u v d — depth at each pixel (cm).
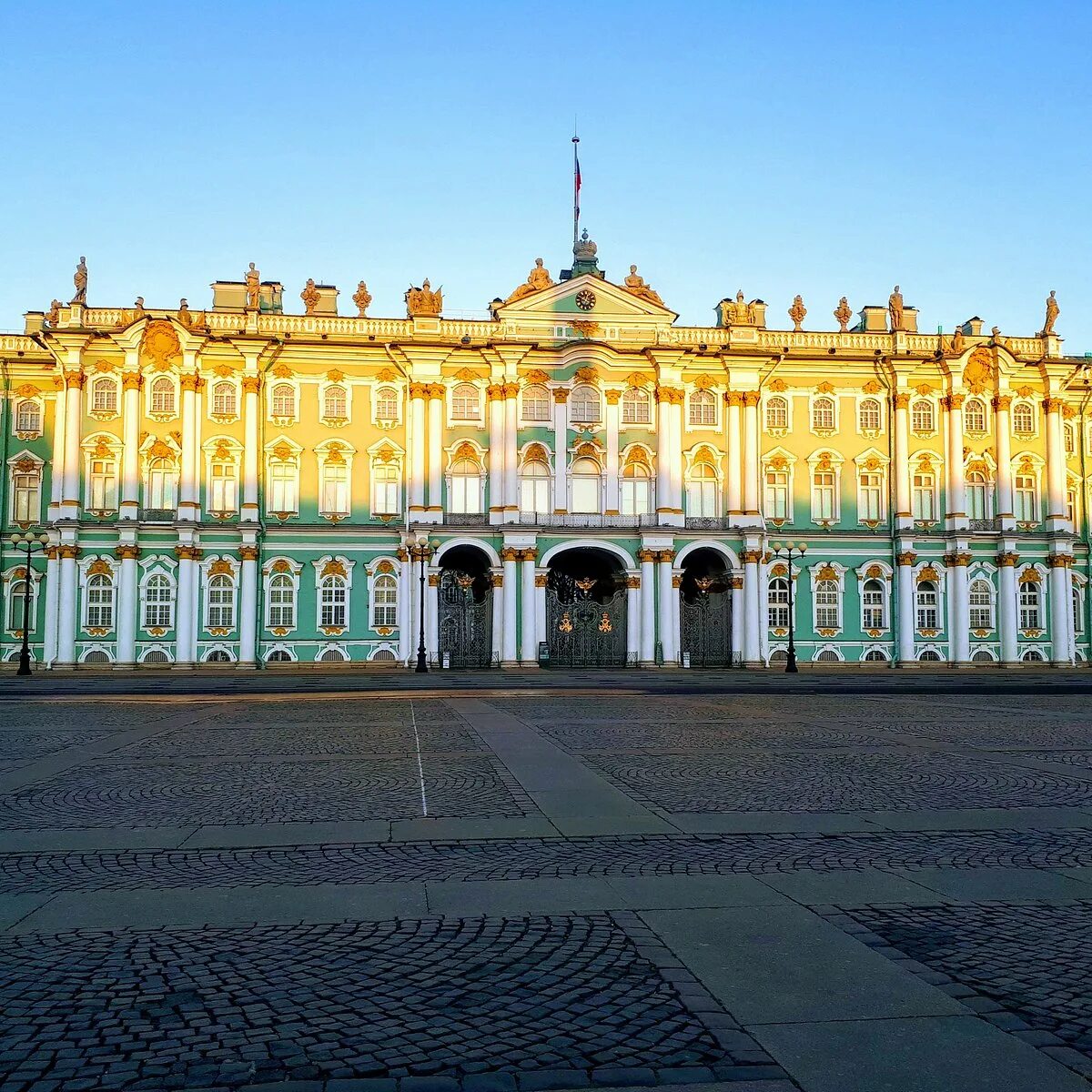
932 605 7344
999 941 932
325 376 6975
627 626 7044
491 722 2844
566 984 829
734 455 7181
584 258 7575
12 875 1183
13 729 2708
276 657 6812
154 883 1149
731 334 7225
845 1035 732
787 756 2133
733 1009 777
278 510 6906
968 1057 698
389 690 4366
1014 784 1781
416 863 1238
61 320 6744
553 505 7038
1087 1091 652
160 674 6159
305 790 1734
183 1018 766
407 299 7138
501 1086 664
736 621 7100
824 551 7319
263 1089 661
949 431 7400
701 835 1380
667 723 2805
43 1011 780
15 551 6850
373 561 6925
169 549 6700
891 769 1959
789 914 1017
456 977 845
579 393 7138
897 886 1118
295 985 831
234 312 6906
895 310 7512
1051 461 7488
